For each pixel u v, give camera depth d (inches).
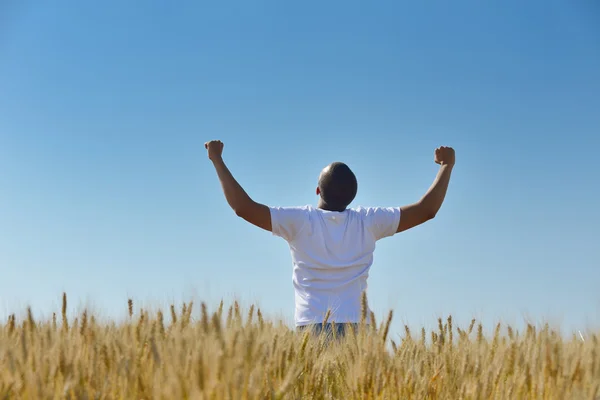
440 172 200.5
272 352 134.9
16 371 121.6
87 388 121.4
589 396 129.0
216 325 124.7
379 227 187.2
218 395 111.1
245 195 182.7
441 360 151.2
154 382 119.4
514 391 139.5
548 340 150.0
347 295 179.5
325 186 187.6
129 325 151.3
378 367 139.6
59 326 157.8
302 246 181.5
